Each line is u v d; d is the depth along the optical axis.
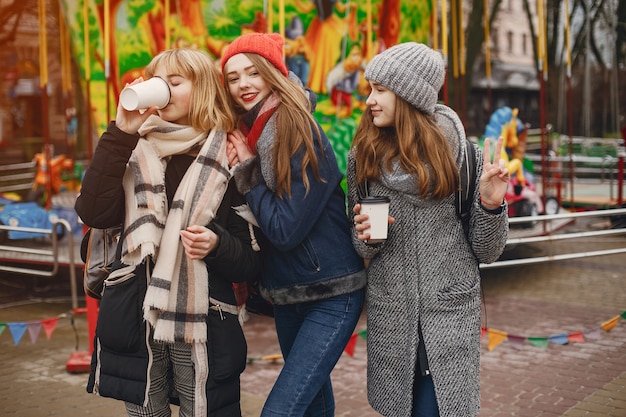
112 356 2.54
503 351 5.71
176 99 2.49
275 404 2.51
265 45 2.58
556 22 18.50
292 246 2.50
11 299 7.80
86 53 6.85
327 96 7.04
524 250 10.42
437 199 2.49
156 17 6.65
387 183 2.52
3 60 13.27
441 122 2.56
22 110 13.58
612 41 18.41
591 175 17.44
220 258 2.47
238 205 2.62
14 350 5.84
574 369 5.23
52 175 10.11
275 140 2.48
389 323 2.58
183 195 2.45
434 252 2.54
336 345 2.57
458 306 2.55
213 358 2.51
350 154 2.71
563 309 7.21
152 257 2.48
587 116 19.09
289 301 2.62
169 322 2.42
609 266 9.35
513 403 4.52
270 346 5.95
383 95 2.50
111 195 2.45
